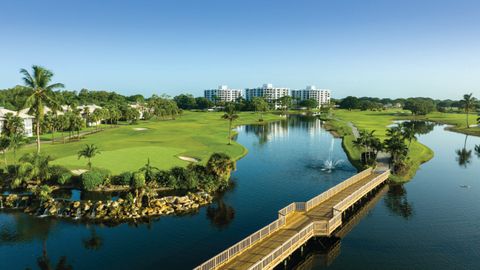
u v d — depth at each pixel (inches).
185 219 2004.2
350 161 3666.3
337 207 1914.4
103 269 1467.8
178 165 3080.7
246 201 2342.5
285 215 1750.7
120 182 2465.6
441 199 2423.7
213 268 1315.2
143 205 2119.8
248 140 5255.9
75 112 6122.1
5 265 1494.8
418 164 3469.5
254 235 1533.0
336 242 1771.7
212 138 4968.0
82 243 1697.8
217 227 1898.4
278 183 2797.7
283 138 5526.6
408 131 3444.9
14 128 3764.8
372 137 3297.2
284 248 1456.7
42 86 3149.6
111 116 7007.9
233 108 4943.4
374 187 2544.3
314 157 3897.6
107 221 1945.1
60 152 3528.5
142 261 1530.5
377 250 1678.2
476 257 1598.2
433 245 1721.2
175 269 1469.0
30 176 2463.1
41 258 1552.7
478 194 2534.5
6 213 2049.7
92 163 2970.0
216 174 2620.6
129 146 4025.6
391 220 2049.7
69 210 2011.6
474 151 4392.2
